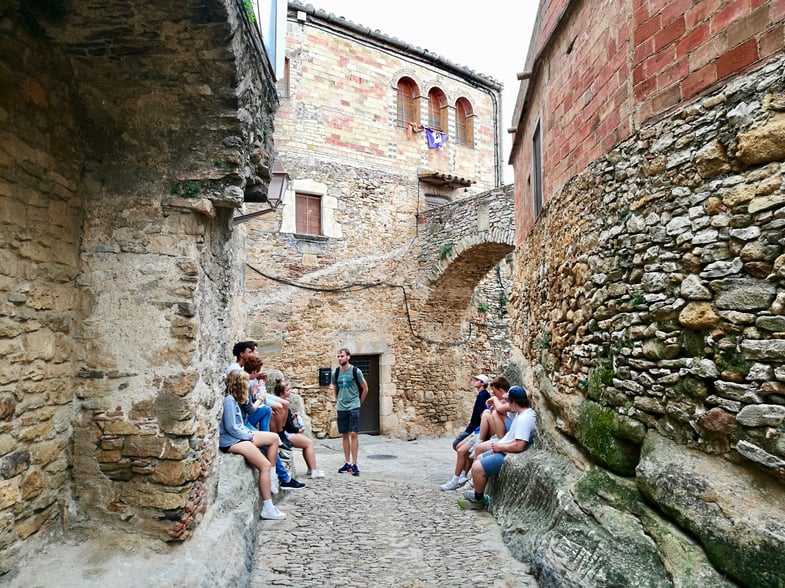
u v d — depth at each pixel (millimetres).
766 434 2223
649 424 2971
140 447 2916
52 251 2758
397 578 3445
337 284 11117
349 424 6844
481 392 6688
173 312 2998
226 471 4129
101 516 2902
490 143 13961
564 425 4188
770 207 2279
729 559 2215
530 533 3797
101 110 2943
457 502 5258
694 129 2691
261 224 10375
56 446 2797
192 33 2527
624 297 3223
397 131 12180
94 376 2955
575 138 4156
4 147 2408
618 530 2828
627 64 3271
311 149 10984
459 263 11406
